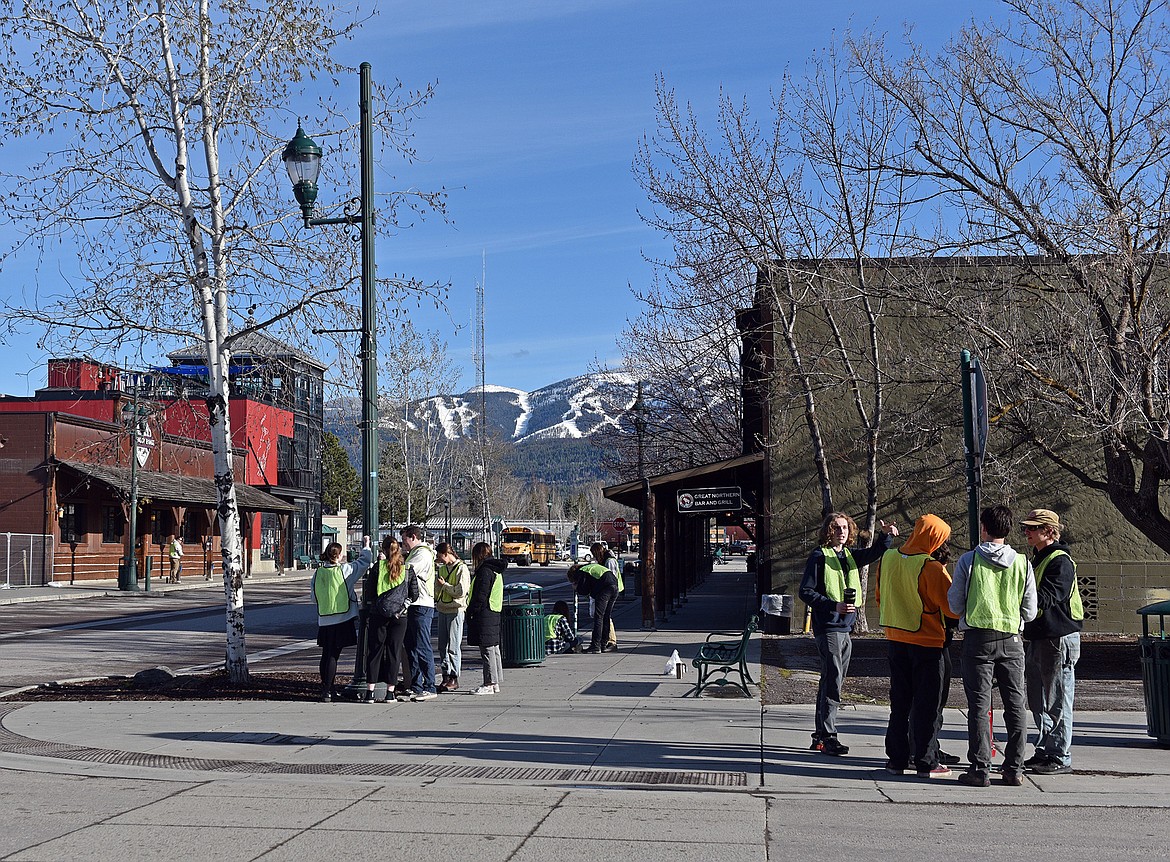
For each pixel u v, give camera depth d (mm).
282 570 70562
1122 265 15016
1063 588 8633
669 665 15039
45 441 44594
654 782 8375
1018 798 7867
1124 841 6703
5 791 8078
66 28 13773
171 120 14570
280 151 14867
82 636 24109
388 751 9711
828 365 22453
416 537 13625
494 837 6707
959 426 22156
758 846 6535
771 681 14391
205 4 14320
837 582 9445
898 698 8602
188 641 23062
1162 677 9797
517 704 12578
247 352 15680
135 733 10781
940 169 17656
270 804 7609
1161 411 14797
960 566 8289
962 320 17156
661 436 39281
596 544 19094
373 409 13797
